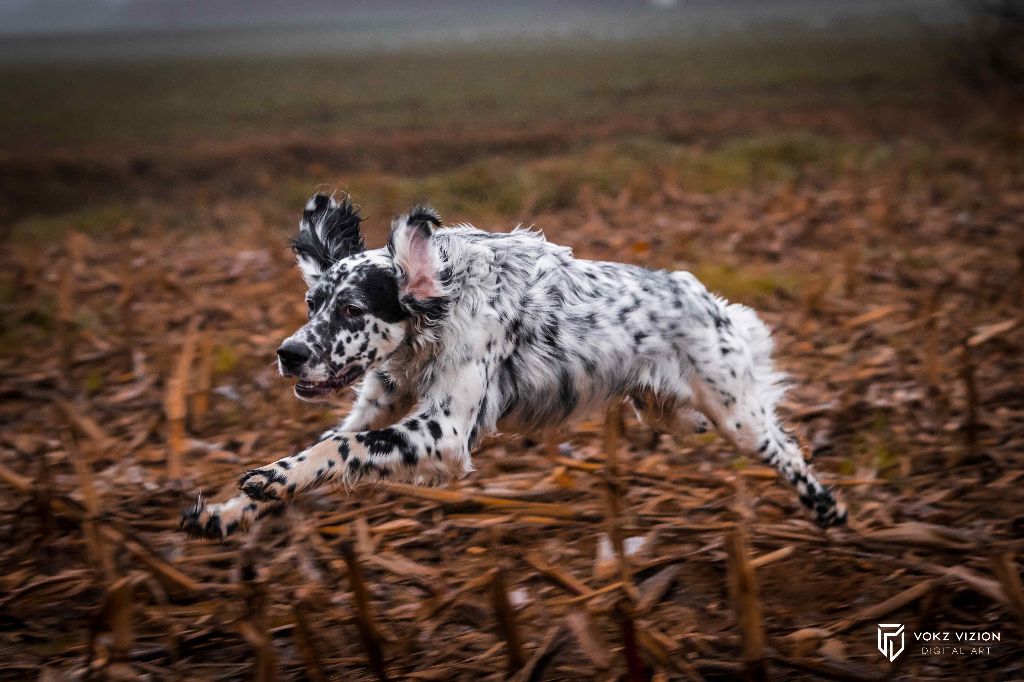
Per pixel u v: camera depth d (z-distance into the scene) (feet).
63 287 38.09
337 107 122.83
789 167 67.92
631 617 16.53
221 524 19.84
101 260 49.88
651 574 20.31
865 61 156.15
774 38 243.40
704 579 20.43
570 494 24.07
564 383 22.30
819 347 34.88
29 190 74.38
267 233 54.39
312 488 19.86
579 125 95.61
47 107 135.03
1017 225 51.11
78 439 28.50
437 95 133.69
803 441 25.40
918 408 29.43
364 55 257.14
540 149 81.97
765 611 19.76
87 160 83.97
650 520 22.52
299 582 20.84
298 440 28.32
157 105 133.80
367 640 17.19
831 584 20.47
